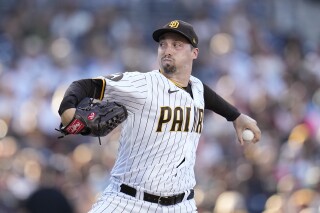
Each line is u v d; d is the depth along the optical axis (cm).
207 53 5466
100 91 1975
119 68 5334
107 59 5338
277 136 4675
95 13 5784
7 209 3794
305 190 3572
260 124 4812
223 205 3603
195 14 5788
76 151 4053
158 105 2023
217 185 4062
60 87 4978
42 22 5762
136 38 5603
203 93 2197
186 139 2070
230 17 5744
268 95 5009
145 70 5381
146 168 2044
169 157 2050
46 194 3020
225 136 4634
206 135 4684
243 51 5528
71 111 1895
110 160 4075
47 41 5656
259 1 6094
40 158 4062
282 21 6122
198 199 3834
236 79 5200
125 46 5519
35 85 4997
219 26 5697
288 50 5741
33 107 4831
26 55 5406
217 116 4756
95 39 5456
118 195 2067
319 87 5291
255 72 5312
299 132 4534
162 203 2069
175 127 2042
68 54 5356
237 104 4984
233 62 5372
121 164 2072
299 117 4878
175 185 2062
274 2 6144
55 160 3900
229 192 3731
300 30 6166
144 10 5825
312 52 5878
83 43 5544
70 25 5709
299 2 6291
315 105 5144
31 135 4447
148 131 2028
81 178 3816
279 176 4059
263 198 3925
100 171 3944
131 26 5716
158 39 2103
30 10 5844
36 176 3916
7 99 4925
